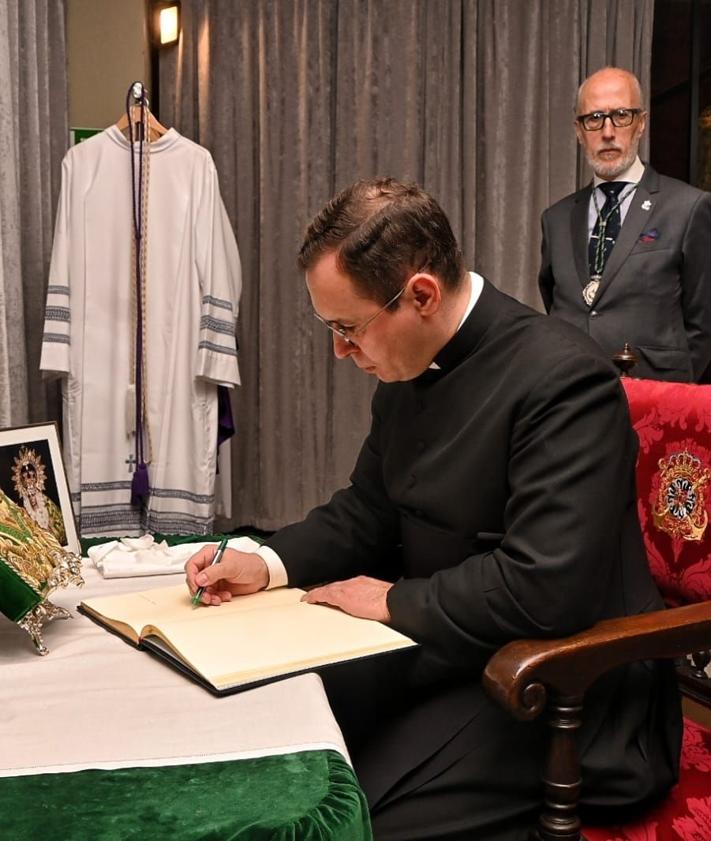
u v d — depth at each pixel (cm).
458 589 121
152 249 346
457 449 135
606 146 310
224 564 138
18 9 329
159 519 352
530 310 142
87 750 90
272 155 434
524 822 122
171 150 347
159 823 77
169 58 433
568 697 109
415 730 128
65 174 339
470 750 124
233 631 117
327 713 99
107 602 133
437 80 436
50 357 332
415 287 125
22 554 117
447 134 439
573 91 437
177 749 90
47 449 157
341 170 440
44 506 154
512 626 116
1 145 315
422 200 125
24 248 348
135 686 106
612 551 120
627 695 127
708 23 423
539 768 122
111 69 389
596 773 119
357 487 161
